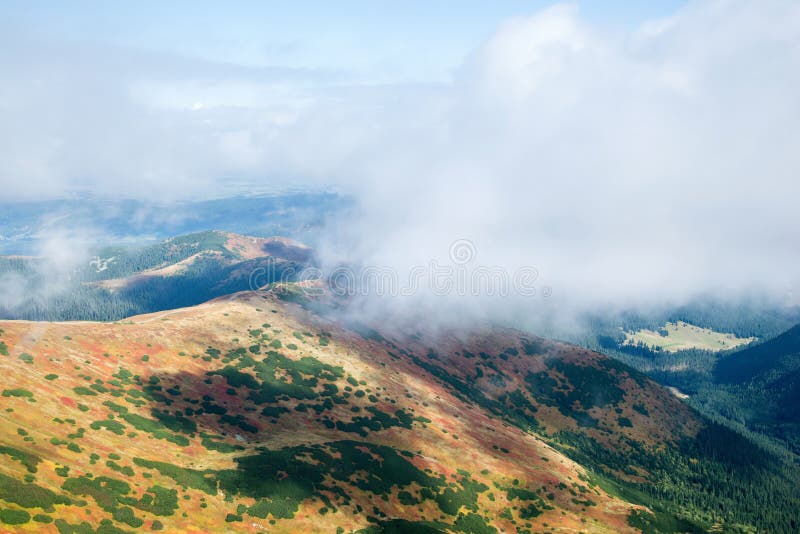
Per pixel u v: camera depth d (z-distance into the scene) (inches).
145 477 4040.4
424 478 5984.3
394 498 5398.6
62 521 3034.0
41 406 4379.9
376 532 4515.3
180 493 4035.4
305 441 5954.7
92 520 3250.5
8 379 4576.8
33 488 3166.8
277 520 4271.7
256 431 5925.2
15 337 5457.7
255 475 4753.9
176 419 5428.2
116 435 4520.2
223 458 4970.5
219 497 4234.7
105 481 3713.1
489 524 5669.3
